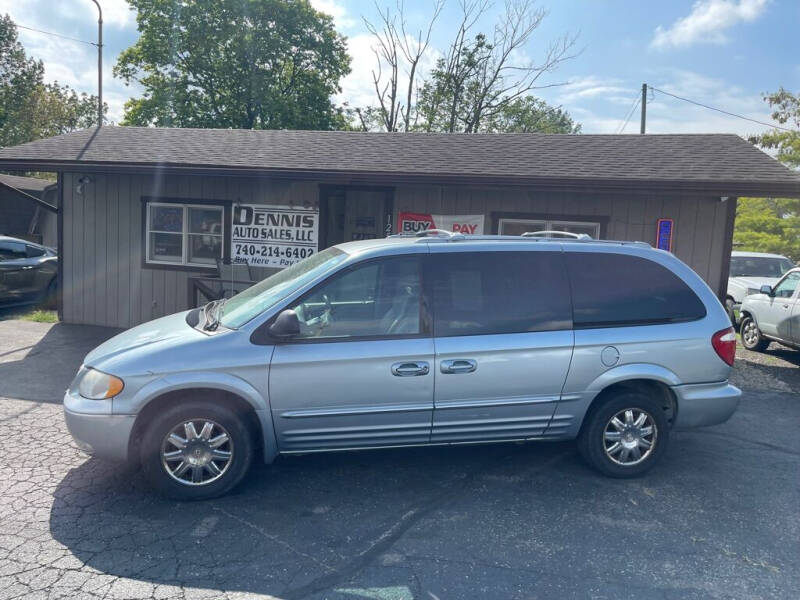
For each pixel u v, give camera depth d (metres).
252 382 4.39
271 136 11.99
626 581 3.56
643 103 25.02
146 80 31.00
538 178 8.89
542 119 35.16
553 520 4.29
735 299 13.12
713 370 4.97
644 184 8.66
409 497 4.62
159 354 4.37
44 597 3.28
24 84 41.09
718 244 9.59
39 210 21.53
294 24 30.77
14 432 5.74
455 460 5.34
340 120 33.94
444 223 10.28
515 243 4.95
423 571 3.63
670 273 5.05
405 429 4.64
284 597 3.36
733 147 10.34
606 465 4.96
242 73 30.88
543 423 4.84
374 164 9.75
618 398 4.91
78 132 12.24
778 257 14.45
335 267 4.67
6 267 12.44
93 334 10.51
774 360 9.96
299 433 4.54
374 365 4.50
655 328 4.90
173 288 11.12
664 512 4.44
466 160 9.95
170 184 10.98
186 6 29.72
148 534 3.98
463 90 31.66
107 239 11.23
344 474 5.01
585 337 4.79
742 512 4.46
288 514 4.31
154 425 4.34
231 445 4.47
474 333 4.66
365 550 3.86
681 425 5.01
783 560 3.82
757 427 6.48
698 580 3.59
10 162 10.20
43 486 4.63
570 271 4.91
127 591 3.36
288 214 10.78
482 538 4.03
